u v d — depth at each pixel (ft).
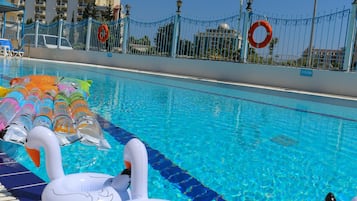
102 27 66.39
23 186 8.52
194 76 52.75
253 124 20.47
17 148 11.64
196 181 10.65
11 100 13.92
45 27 83.46
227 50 51.39
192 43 55.11
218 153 13.80
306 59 43.27
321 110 27.27
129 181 6.74
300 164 13.12
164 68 57.06
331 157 14.37
